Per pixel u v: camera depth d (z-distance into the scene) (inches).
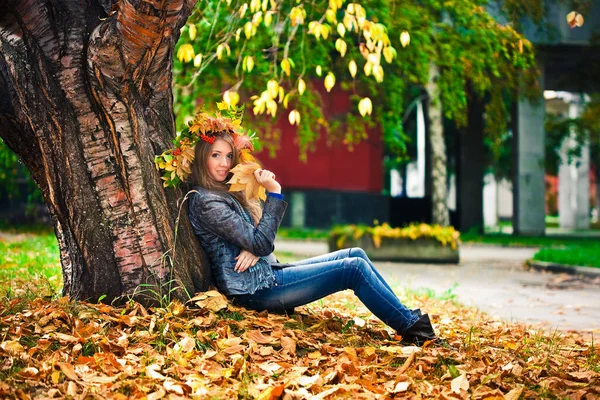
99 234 179.3
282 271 186.7
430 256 633.0
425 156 1294.3
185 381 141.3
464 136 1266.0
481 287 439.5
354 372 152.8
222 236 181.8
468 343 192.4
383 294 184.9
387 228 652.7
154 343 160.7
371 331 195.0
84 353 151.5
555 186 2704.2
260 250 179.5
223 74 554.6
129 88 178.2
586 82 1221.7
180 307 175.0
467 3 536.7
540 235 1193.4
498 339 212.1
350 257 191.3
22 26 175.8
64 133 177.9
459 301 360.8
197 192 184.2
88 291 180.4
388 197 1217.4
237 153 187.6
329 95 994.7
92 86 175.5
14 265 346.6
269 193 181.9
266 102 293.9
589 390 150.0
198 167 185.8
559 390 152.4
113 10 171.9
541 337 227.3
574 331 261.7
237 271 183.3
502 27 533.3
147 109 186.2
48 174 180.9
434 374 158.2
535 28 1044.5
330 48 559.2
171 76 190.5
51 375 135.4
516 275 521.3
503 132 740.0
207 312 176.2
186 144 183.6
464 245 965.2
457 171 1295.5
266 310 187.8
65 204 180.2
